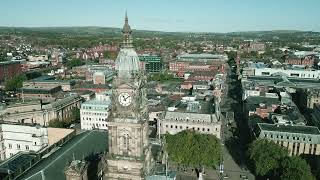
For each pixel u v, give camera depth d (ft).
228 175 574.15
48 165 368.68
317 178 526.98
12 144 597.93
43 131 578.66
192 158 564.71
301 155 596.70
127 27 292.40
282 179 474.90
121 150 312.71
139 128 301.02
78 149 423.64
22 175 364.58
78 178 343.67
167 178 346.95
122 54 295.48
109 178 319.68
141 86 303.89
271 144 548.72
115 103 302.04
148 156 337.52
